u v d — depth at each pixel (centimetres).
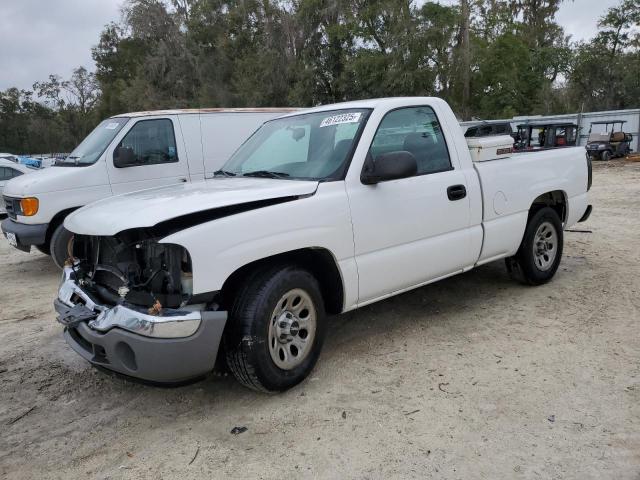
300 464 296
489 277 628
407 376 392
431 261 450
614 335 448
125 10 4294
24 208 723
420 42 3072
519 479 276
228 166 485
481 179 491
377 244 411
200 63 4231
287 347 369
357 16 3328
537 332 462
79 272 390
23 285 731
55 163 837
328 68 3494
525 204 538
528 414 335
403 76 3088
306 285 373
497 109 4112
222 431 333
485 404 349
